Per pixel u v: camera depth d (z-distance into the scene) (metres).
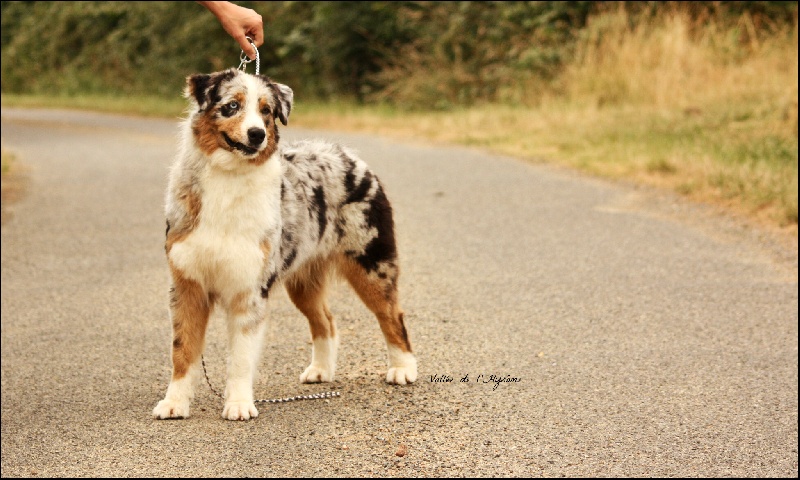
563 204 10.80
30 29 33.91
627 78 17.75
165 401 5.09
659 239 9.16
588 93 18.14
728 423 4.99
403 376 5.57
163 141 18.39
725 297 7.32
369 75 24.19
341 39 23.81
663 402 5.28
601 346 6.25
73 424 5.04
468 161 13.87
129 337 6.67
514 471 4.37
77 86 31.36
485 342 6.34
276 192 4.99
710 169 11.51
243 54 5.49
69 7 32.22
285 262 5.24
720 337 6.42
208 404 5.29
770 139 12.95
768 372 5.76
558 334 6.50
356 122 19.30
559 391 5.44
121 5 30.39
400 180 12.41
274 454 4.54
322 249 5.55
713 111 15.11
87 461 4.51
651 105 16.69
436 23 22.84
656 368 5.83
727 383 5.58
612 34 19.09
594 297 7.36
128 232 10.04
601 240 9.16
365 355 6.16
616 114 16.23
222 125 4.76
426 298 7.37
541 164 13.41
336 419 5.01
